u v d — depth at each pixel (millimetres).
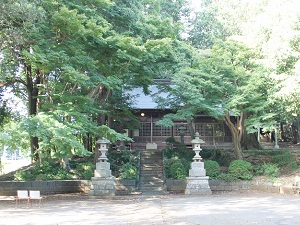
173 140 27688
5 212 11977
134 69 18844
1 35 13562
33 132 12367
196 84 19062
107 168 18297
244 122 20078
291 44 15906
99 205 14039
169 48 18281
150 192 19328
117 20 17875
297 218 10023
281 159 21688
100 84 17312
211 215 10789
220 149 26000
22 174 20016
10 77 20891
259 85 18516
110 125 25641
